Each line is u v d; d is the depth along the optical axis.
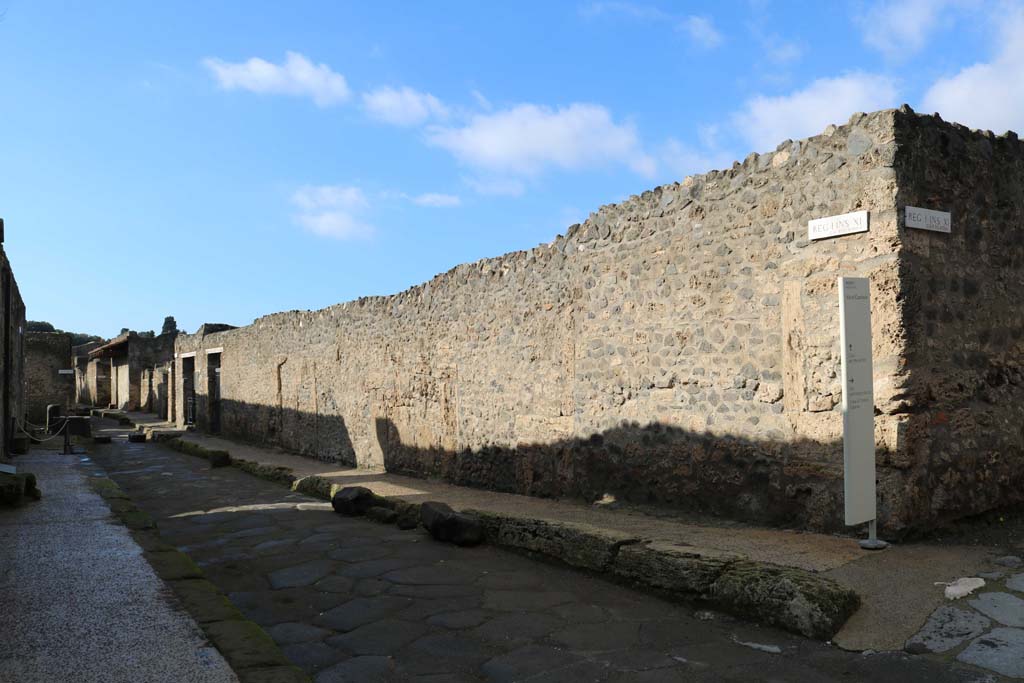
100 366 38.22
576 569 5.13
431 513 6.30
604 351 7.61
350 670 3.44
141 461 14.12
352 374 13.49
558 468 8.25
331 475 11.72
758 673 3.28
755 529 5.81
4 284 11.88
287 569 5.38
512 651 3.64
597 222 7.77
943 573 4.23
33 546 5.39
